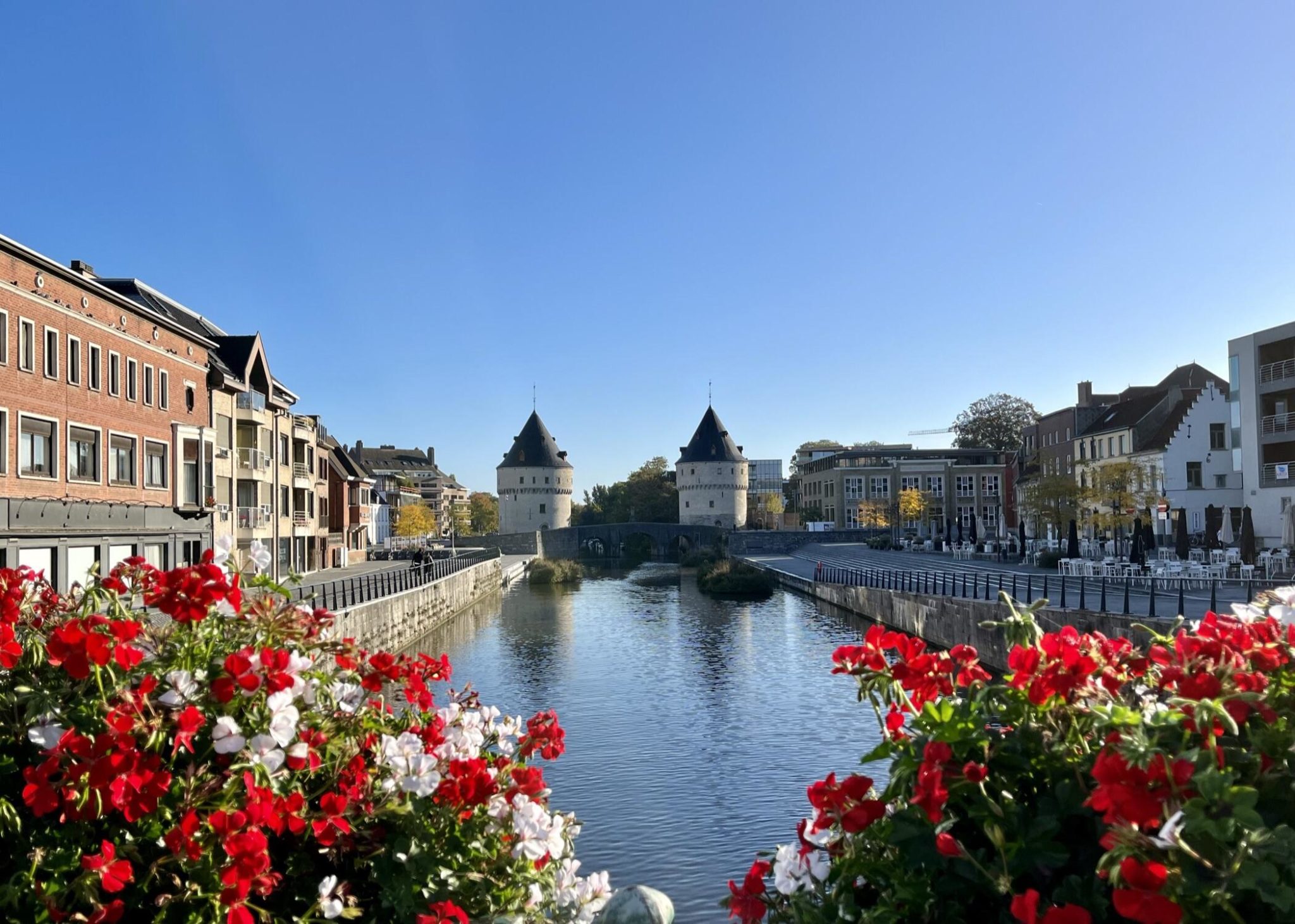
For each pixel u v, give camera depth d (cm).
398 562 7694
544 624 4644
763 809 1702
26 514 2478
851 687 2809
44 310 2652
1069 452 7569
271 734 393
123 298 3081
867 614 4256
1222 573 3241
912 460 11531
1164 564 3500
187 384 3703
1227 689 332
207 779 395
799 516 13562
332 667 497
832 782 358
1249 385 4431
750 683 2919
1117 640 422
